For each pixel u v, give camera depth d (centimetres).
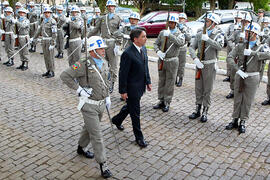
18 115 571
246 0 2198
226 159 440
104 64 384
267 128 555
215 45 531
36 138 485
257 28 493
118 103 654
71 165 414
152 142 484
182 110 626
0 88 724
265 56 494
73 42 818
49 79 820
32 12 1160
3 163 412
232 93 716
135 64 437
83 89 372
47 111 595
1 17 931
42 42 816
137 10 2091
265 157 450
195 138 504
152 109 625
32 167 405
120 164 420
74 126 532
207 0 2178
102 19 706
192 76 928
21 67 916
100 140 382
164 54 579
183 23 755
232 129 544
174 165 420
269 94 682
